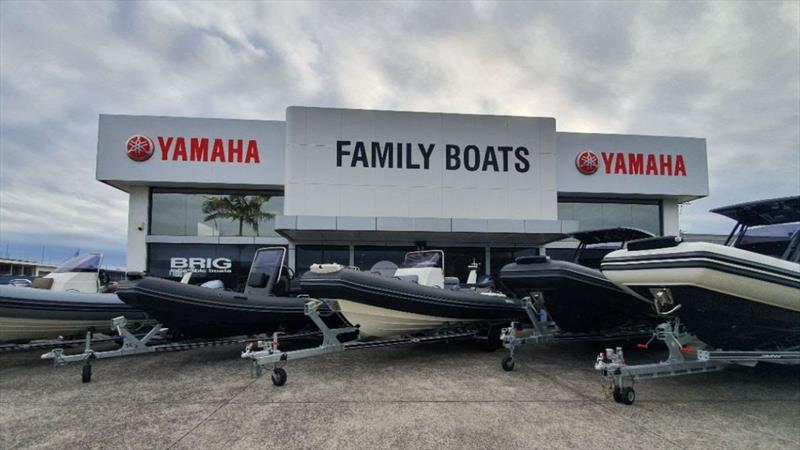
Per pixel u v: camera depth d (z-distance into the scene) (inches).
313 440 126.5
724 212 212.1
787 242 196.9
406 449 120.2
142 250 554.9
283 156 558.9
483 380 194.4
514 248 593.0
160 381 196.2
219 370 218.1
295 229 469.1
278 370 185.8
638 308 239.9
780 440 126.4
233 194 582.6
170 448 121.7
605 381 181.5
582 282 214.5
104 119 535.8
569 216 635.5
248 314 243.3
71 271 287.4
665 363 171.9
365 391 176.7
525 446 121.8
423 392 174.9
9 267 1878.7
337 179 532.7
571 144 608.7
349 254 568.1
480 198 551.8
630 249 191.5
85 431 134.8
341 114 539.5
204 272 552.4
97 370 220.8
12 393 178.2
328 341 215.9
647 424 139.0
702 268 159.9
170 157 541.3
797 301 174.9
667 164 621.9
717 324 181.3
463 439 126.7
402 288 226.4
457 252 582.6
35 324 236.5
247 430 134.3
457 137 555.2
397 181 541.6
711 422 141.2
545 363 232.1
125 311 271.0
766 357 177.3
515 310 270.1
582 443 123.8
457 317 246.2
